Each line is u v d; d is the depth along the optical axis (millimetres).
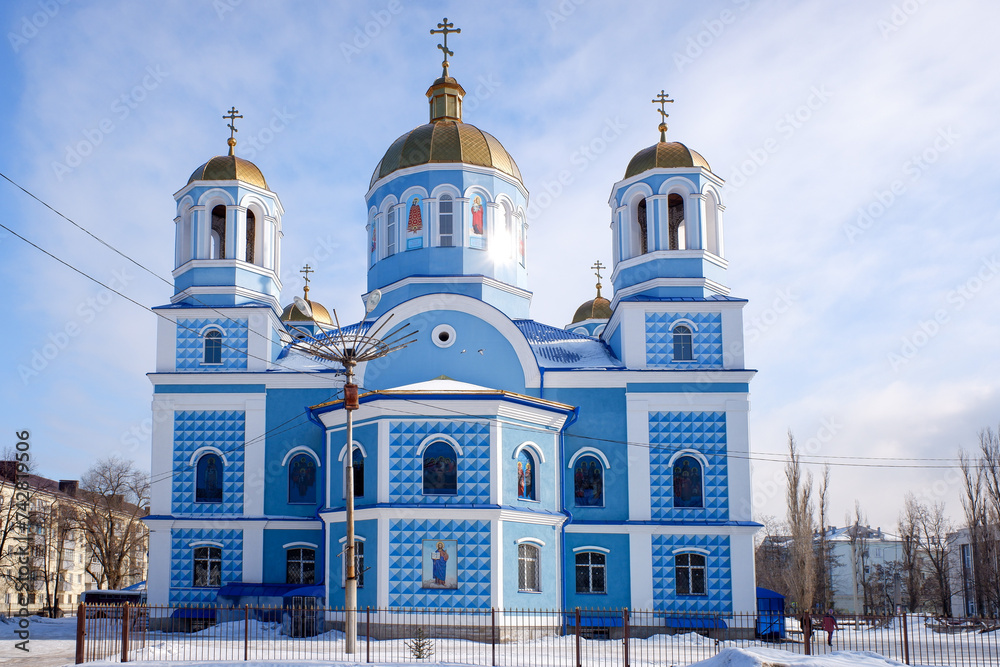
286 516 38688
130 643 27453
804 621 25578
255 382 39625
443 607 32250
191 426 39406
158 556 38375
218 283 40969
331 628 33875
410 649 26906
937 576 79625
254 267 41656
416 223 41812
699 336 38906
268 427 39375
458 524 32906
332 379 39562
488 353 38531
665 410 38281
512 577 33344
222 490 38969
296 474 39250
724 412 38281
